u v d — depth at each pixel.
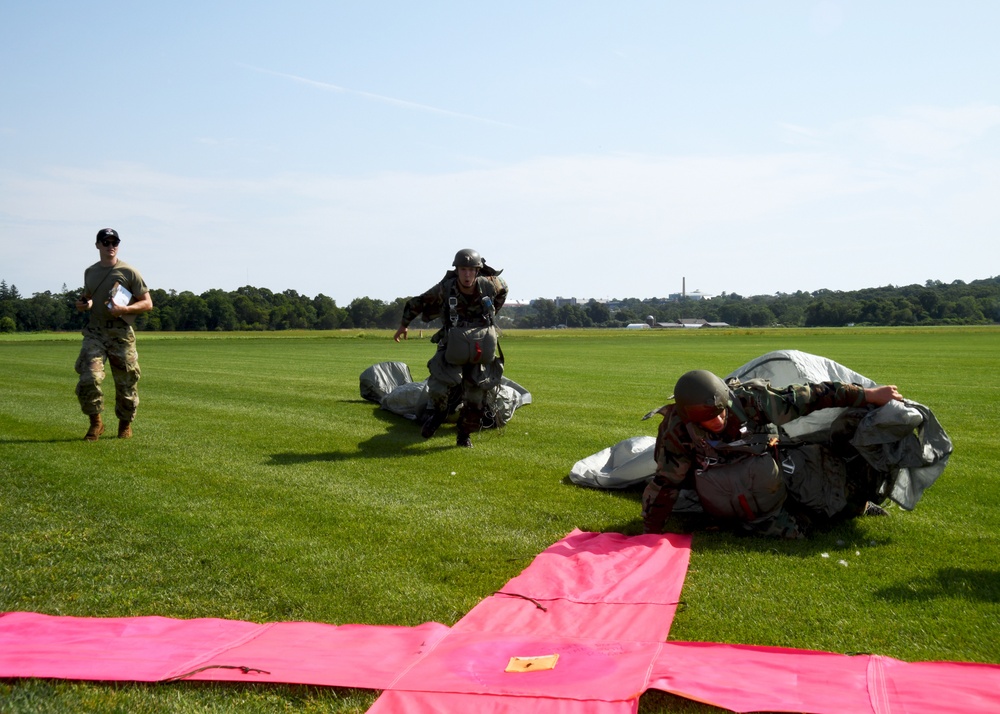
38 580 4.49
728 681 2.99
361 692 3.07
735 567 4.58
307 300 125.62
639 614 3.76
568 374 18.39
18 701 3.04
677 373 18.66
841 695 2.84
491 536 5.23
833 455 5.44
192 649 3.48
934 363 22.11
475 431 8.84
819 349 33.16
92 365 8.59
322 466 7.41
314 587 4.34
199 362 23.34
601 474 6.62
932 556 4.76
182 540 5.16
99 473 7.03
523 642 3.46
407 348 35.69
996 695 2.79
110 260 8.56
